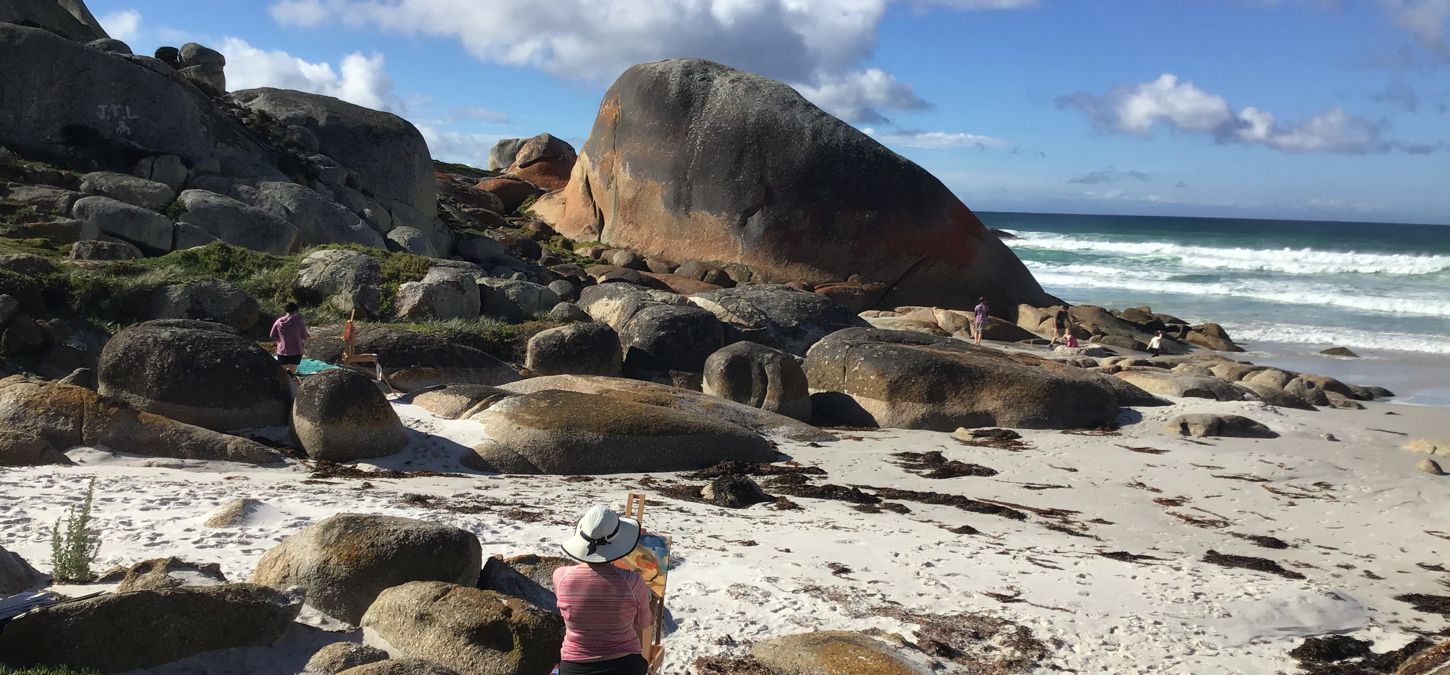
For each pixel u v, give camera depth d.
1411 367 29.03
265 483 11.12
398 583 6.54
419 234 33.09
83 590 6.56
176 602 5.73
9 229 22.22
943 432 18.34
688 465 14.34
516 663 5.79
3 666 5.41
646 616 5.07
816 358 20.00
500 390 15.45
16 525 8.20
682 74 41.03
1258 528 12.95
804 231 37.84
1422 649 7.84
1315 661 7.62
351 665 5.65
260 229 27.06
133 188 26.39
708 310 24.09
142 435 12.27
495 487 12.02
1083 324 35.22
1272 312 40.94
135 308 18.88
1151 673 7.07
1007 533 11.59
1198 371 25.11
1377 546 12.34
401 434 13.76
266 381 14.05
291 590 6.26
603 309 23.83
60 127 28.58
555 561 7.48
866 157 38.47
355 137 36.38
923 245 37.75
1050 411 18.58
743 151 38.91
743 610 7.49
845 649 6.42
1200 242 85.25
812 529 10.61
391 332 17.66
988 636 7.42
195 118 31.00
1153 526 12.77
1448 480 15.48
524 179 56.44
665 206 39.97
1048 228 146.00
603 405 14.56
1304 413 20.55
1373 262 55.47
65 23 38.16
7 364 15.70
